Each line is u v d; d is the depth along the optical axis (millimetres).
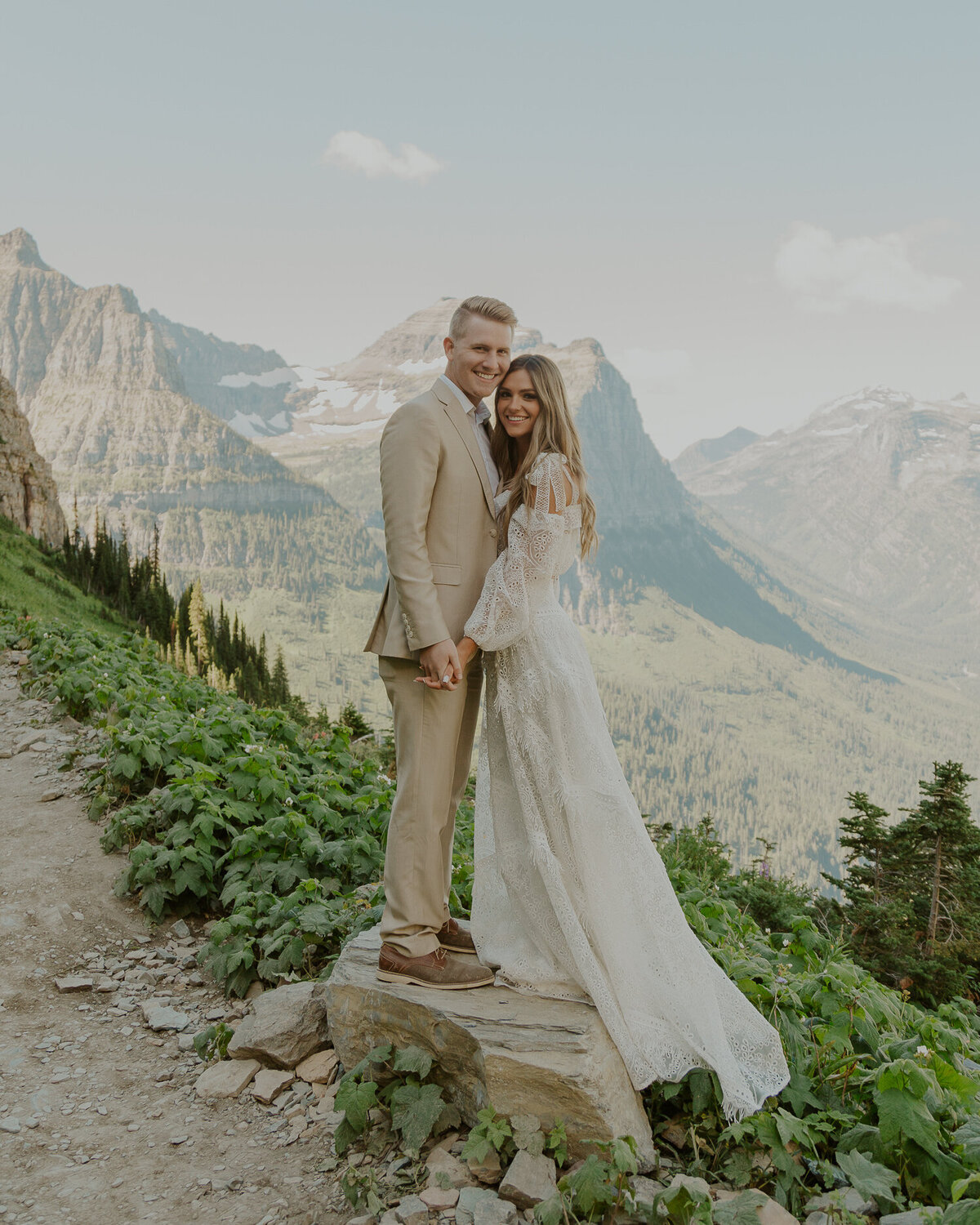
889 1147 2771
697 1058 3039
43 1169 2998
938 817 20016
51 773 7254
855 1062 3268
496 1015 3061
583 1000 3164
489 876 3492
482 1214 2568
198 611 87375
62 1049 3799
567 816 3160
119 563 87438
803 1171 2777
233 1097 3404
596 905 3139
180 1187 2902
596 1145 2740
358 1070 3160
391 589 3359
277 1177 2943
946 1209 2457
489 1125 2830
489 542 3342
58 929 4809
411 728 3279
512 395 3303
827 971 3910
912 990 14531
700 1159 2863
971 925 18812
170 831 5230
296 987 3844
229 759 5957
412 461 3131
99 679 9016
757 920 9969
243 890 4770
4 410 94688
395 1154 2967
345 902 4566
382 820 5680
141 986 4375
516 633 3150
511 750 3275
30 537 86250
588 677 3324
